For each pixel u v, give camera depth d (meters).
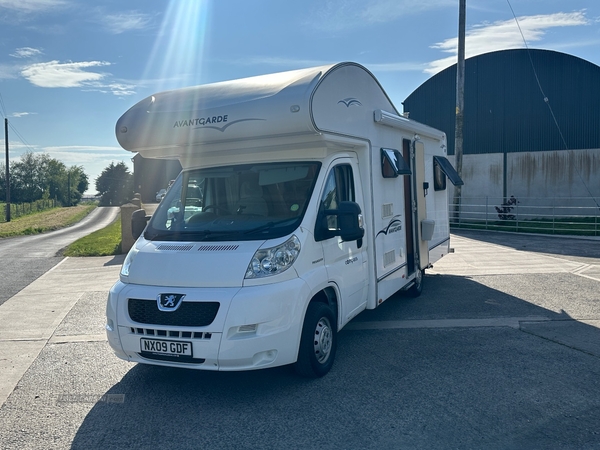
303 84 5.20
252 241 4.89
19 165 103.56
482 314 7.66
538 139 24.09
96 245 18.06
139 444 4.10
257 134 5.29
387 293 6.95
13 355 6.29
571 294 8.78
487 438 4.04
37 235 30.48
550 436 4.06
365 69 6.39
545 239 16.98
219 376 5.43
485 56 24.64
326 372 5.38
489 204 24.95
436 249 9.45
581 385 5.01
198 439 4.16
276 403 4.75
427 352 6.03
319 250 5.25
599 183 23.38
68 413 4.68
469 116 25.12
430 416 4.42
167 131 5.73
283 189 5.47
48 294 9.77
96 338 6.91
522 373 5.32
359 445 3.99
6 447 4.09
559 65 23.61
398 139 7.55
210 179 5.86
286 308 4.66
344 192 5.96
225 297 4.49
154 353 4.66
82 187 129.38
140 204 23.77
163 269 4.83
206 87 6.00
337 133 5.58
